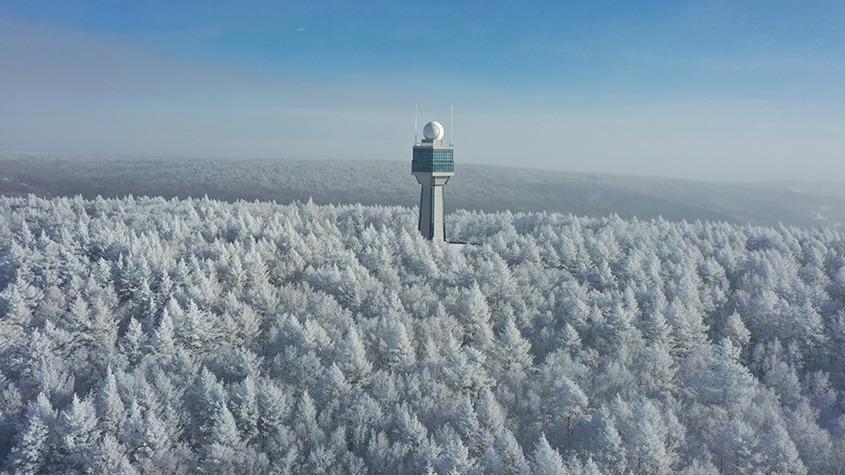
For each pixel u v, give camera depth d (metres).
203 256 89.75
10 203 141.88
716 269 101.31
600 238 118.25
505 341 63.72
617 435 44.28
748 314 85.69
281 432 47.56
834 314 86.94
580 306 76.56
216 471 44.34
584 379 62.38
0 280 78.31
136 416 45.19
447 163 113.12
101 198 150.00
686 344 73.94
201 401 50.72
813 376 71.00
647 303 82.44
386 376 57.34
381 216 133.75
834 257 122.25
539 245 113.31
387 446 47.31
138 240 91.19
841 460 49.06
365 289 81.00
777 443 45.16
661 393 60.12
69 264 78.75
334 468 44.84
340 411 52.38
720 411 53.78
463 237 133.88
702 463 45.97
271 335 66.88
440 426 51.41
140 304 73.69
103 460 42.34
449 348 63.34
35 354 57.50
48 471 43.41
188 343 62.75
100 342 63.25
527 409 55.56
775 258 109.06
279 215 127.94
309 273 87.69
